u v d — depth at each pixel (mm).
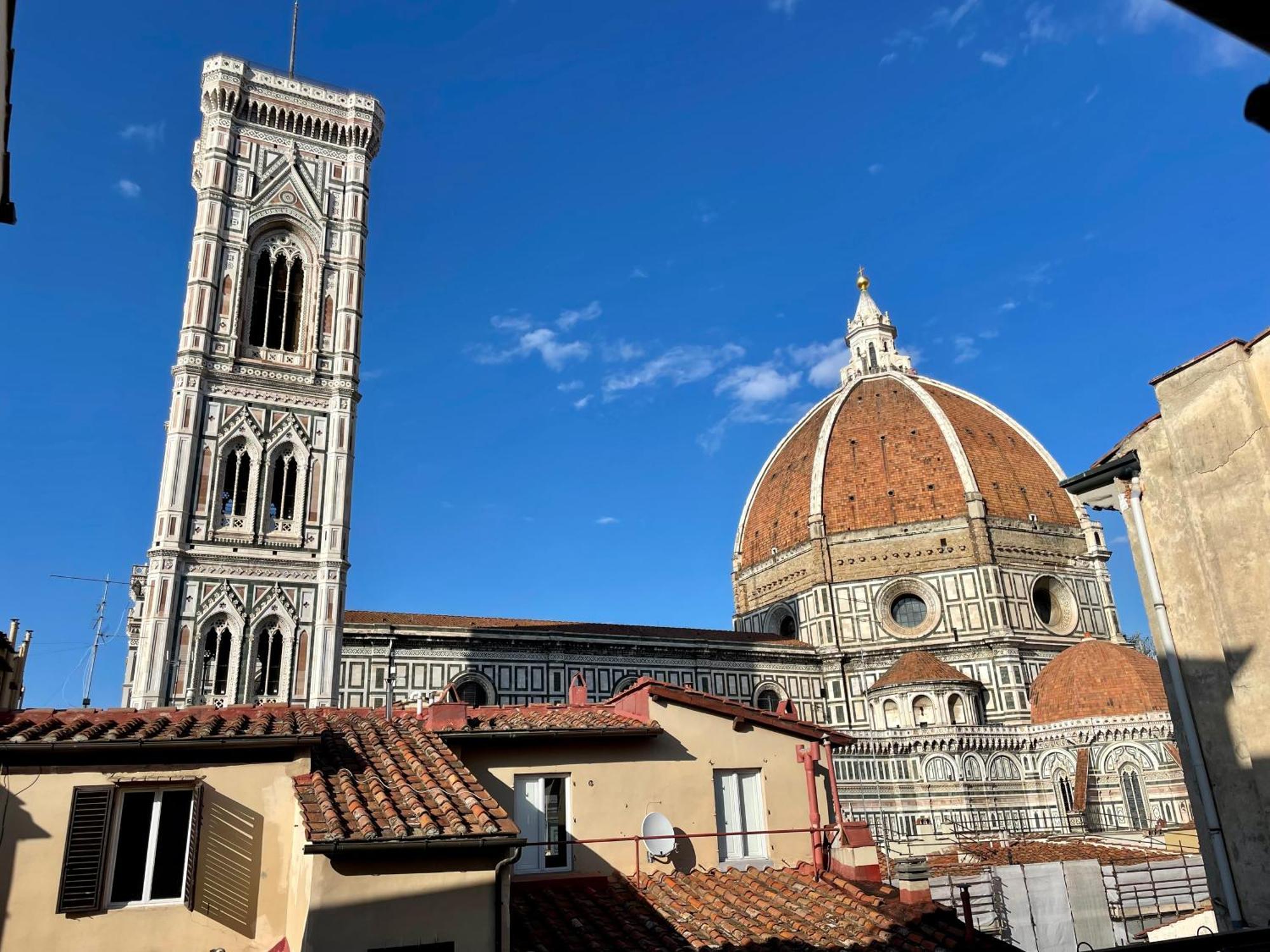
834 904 22750
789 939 20625
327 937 16047
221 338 71438
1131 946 9477
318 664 66000
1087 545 115125
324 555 68875
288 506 70812
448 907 17031
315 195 79812
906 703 96188
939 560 109812
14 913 17000
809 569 115750
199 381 69188
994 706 101312
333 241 79562
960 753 88812
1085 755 86875
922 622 108750
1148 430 19422
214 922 18188
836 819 27219
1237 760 16812
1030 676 103188
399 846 16688
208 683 63281
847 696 106188
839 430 127125
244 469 70188
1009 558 109688
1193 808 17641
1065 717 91562
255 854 18938
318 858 16500
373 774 19875
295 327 76938
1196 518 17734
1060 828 84250
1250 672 16453
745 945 20297
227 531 66688
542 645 87812
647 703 25719
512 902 21406
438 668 81938
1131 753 84500
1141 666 91312
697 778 25531
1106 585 113438
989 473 115562
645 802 24625
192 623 63469
